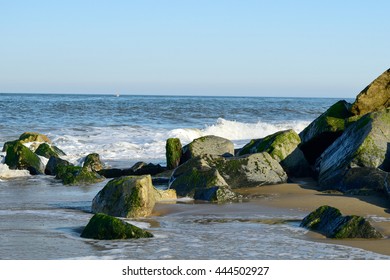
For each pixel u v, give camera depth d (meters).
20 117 52.88
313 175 19.45
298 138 20.25
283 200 16.00
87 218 14.10
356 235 11.73
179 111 66.88
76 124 46.66
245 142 35.69
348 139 18.08
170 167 22.08
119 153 30.27
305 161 19.75
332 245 11.22
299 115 62.91
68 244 11.35
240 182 17.83
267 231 12.48
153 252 10.77
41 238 11.81
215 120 53.97
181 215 14.34
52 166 24.08
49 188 19.77
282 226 12.98
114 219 11.94
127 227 11.83
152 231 12.54
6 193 18.53
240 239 11.76
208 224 13.30
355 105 19.75
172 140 22.25
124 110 67.44
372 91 19.70
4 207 15.77
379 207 14.59
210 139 22.05
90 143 33.97
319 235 12.07
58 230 12.60
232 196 16.25
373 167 16.52
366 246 11.12
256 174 18.00
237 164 18.11
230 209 14.98
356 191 16.00
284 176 18.45
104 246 11.19
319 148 20.16
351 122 19.14
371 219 13.41
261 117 59.28
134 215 14.16
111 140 35.44
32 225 13.15
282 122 49.34
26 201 16.91
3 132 39.53
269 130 42.06
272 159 18.66
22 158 23.78
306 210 14.72
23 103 90.69
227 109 73.81
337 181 16.92
